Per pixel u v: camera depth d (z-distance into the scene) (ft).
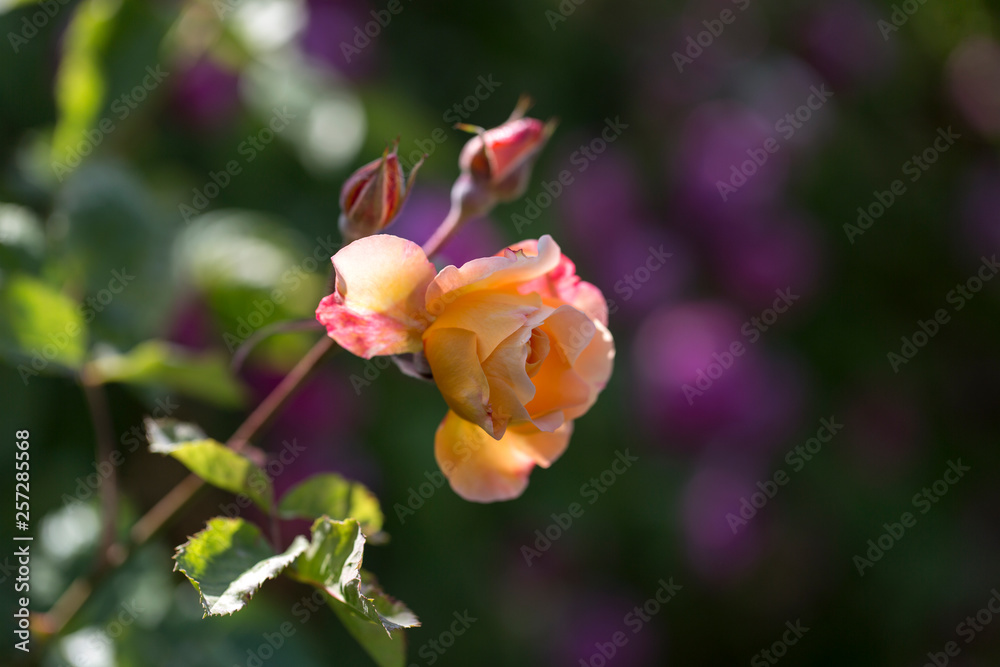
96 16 2.28
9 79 2.49
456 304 1.77
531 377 1.79
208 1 2.39
